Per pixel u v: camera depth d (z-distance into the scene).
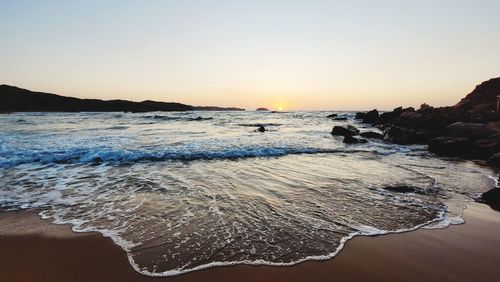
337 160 12.38
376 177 9.18
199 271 3.77
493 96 34.53
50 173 9.11
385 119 35.25
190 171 9.55
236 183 8.07
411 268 3.92
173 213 5.77
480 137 17.22
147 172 9.35
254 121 43.97
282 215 5.73
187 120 43.50
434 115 24.95
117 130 23.89
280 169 10.10
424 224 5.44
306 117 62.00
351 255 4.22
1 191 7.18
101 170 9.60
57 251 4.28
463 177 9.57
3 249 4.31
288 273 3.75
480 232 5.14
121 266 3.89
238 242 4.56
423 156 14.59
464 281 3.65
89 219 5.47
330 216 5.73
